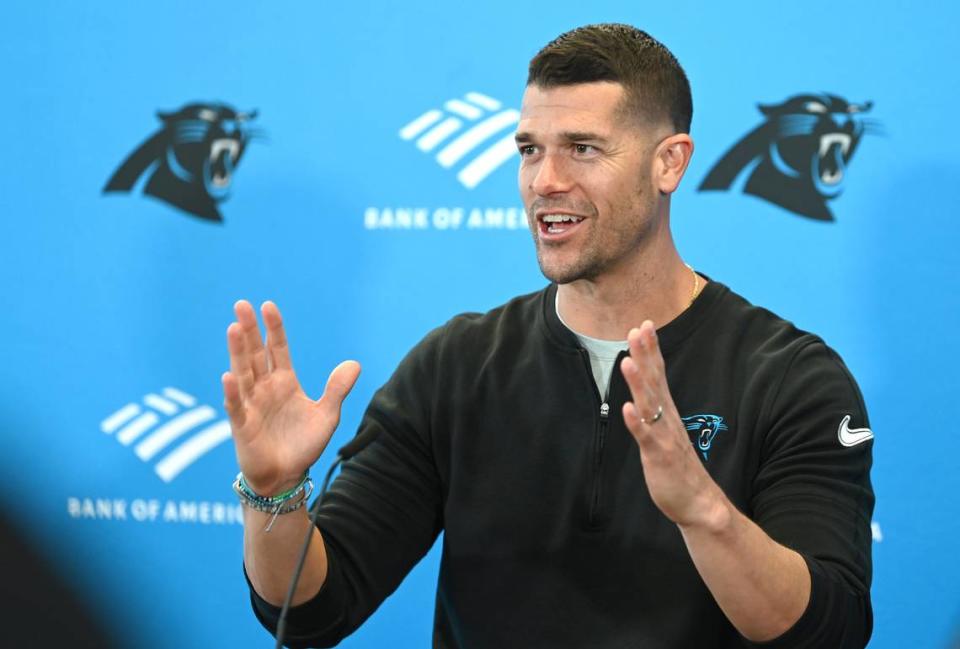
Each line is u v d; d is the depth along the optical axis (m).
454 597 5.21
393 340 7.94
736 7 7.52
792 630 4.31
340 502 5.18
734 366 5.09
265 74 8.02
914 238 7.35
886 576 7.44
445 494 5.36
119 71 8.14
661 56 5.07
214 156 8.06
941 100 7.32
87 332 8.19
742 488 4.93
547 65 4.97
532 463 5.13
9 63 8.22
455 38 7.86
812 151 7.46
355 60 7.94
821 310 7.44
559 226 4.97
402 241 7.92
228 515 8.15
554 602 5.01
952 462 7.34
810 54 7.46
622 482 5.00
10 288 8.23
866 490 4.91
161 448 8.17
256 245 8.05
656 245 5.10
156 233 8.13
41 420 8.22
